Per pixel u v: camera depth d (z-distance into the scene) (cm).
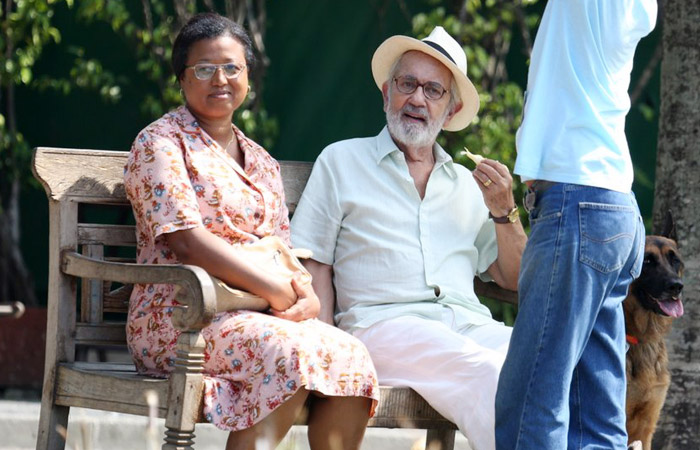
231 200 985
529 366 909
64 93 1953
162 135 977
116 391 927
